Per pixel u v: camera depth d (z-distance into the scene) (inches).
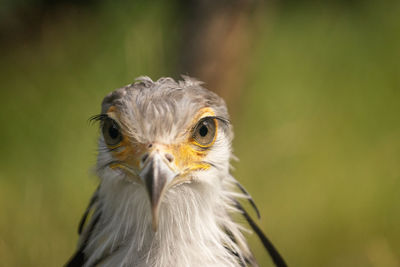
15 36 540.4
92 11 535.8
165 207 195.8
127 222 199.6
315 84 537.0
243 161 418.6
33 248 344.5
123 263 200.1
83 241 215.3
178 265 197.9
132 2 460.1
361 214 410.0
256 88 491.2
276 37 599.8
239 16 323.6
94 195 220.1
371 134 478.0
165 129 191.0
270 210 401.7
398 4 624.4
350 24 620.4
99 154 205.8
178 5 341.7
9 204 375.9
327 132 474.9
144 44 385.1
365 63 559.5
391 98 513.3
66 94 451.5
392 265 379.9
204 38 323.6
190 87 205.8
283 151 443.5
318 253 389.4
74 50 500.1
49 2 552.4
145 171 183.6
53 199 381.4
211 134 199.9
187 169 194.9
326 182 427.2
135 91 201.6
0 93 466.6
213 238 202.1
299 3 666.2
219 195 209.8
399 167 438.0
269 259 365.4
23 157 418.9
